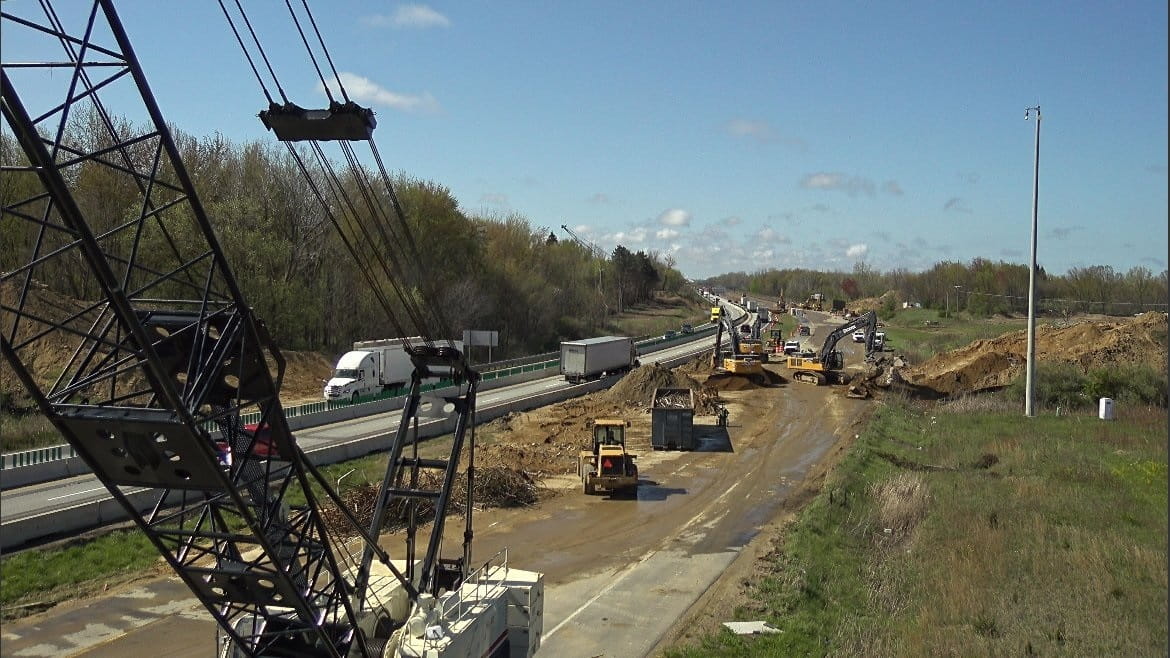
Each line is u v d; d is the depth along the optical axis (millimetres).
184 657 19531
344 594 13445
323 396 64812
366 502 32031
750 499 37219
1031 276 58031
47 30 9227
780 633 21438
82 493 32031
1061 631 21453
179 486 11414
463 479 35719
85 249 9445
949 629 21453
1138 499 35250
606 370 80438
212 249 11062
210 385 11078
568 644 20875
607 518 33750
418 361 16859
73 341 53312
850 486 37719
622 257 190250
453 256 103562
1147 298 171750
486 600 15367
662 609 23422
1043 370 66875
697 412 62250
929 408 65250
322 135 12539
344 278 86812
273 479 13461
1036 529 30219
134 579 24562
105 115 10242
